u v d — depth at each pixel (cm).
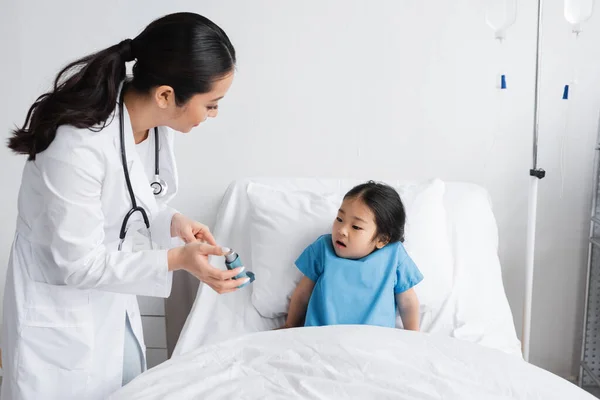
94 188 103
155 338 207
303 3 182
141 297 202
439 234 162
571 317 205
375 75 187
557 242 198
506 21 159
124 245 126
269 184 185
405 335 124
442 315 151
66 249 103
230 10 184
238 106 192
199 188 201
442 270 156
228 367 115
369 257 146
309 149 195
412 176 196
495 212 197
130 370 131
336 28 184
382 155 195
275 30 185
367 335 123
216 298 158
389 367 112
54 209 101
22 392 114
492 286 159
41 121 99
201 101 102
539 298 204
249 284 161
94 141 101
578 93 184
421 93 188
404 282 149
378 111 190
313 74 188
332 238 149
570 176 191
